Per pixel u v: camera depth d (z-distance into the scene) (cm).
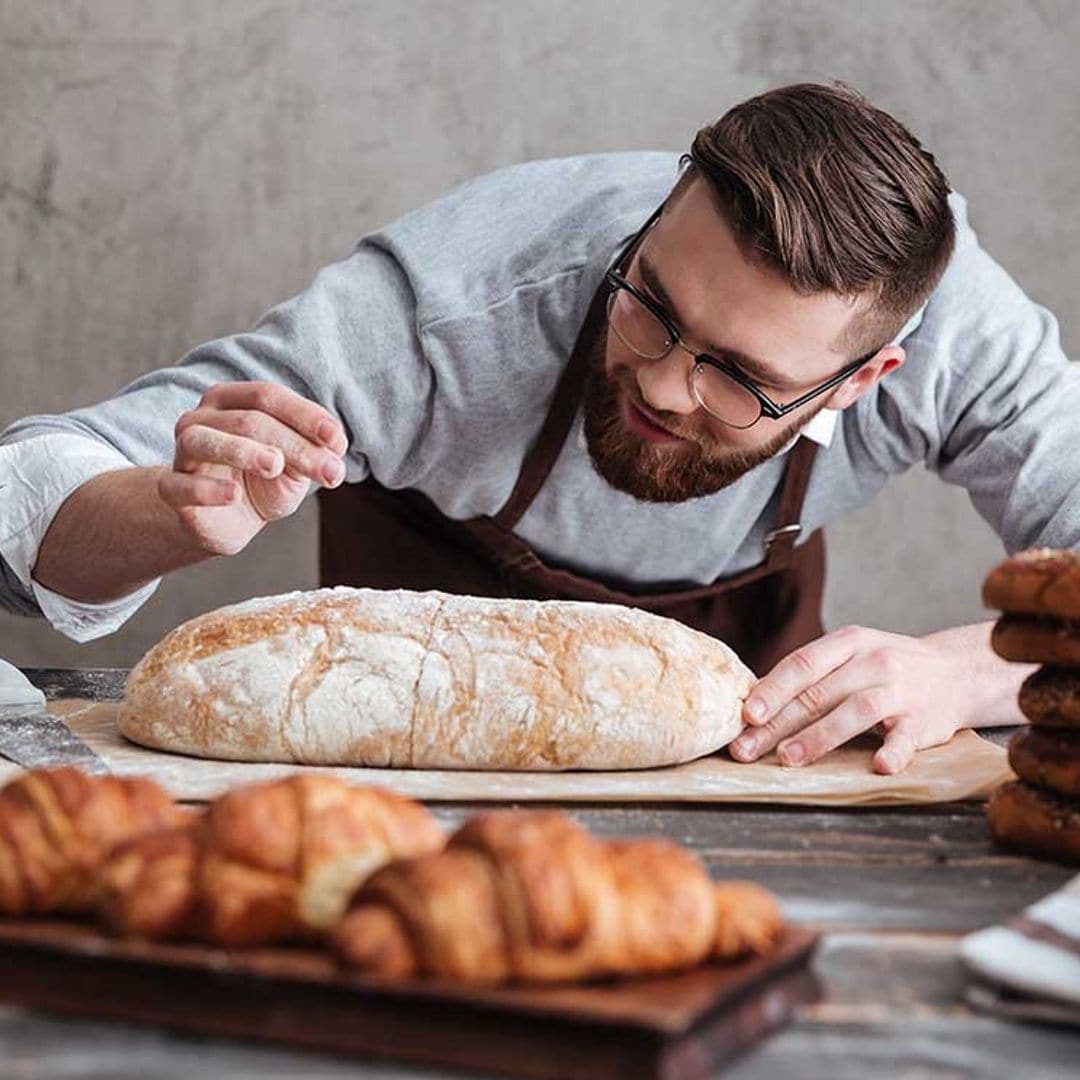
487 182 245
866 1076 91
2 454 210
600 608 185
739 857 138
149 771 166
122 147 409
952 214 210
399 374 232
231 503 181
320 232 411
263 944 98
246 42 407
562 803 161
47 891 102
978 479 253
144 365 414
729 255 190
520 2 409
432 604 182
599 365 218
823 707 184
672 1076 86
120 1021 94
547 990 91
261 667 173
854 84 415
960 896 127
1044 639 138
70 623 213
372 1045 90
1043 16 416
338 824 98
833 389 214
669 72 412
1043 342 251
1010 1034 97
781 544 256
